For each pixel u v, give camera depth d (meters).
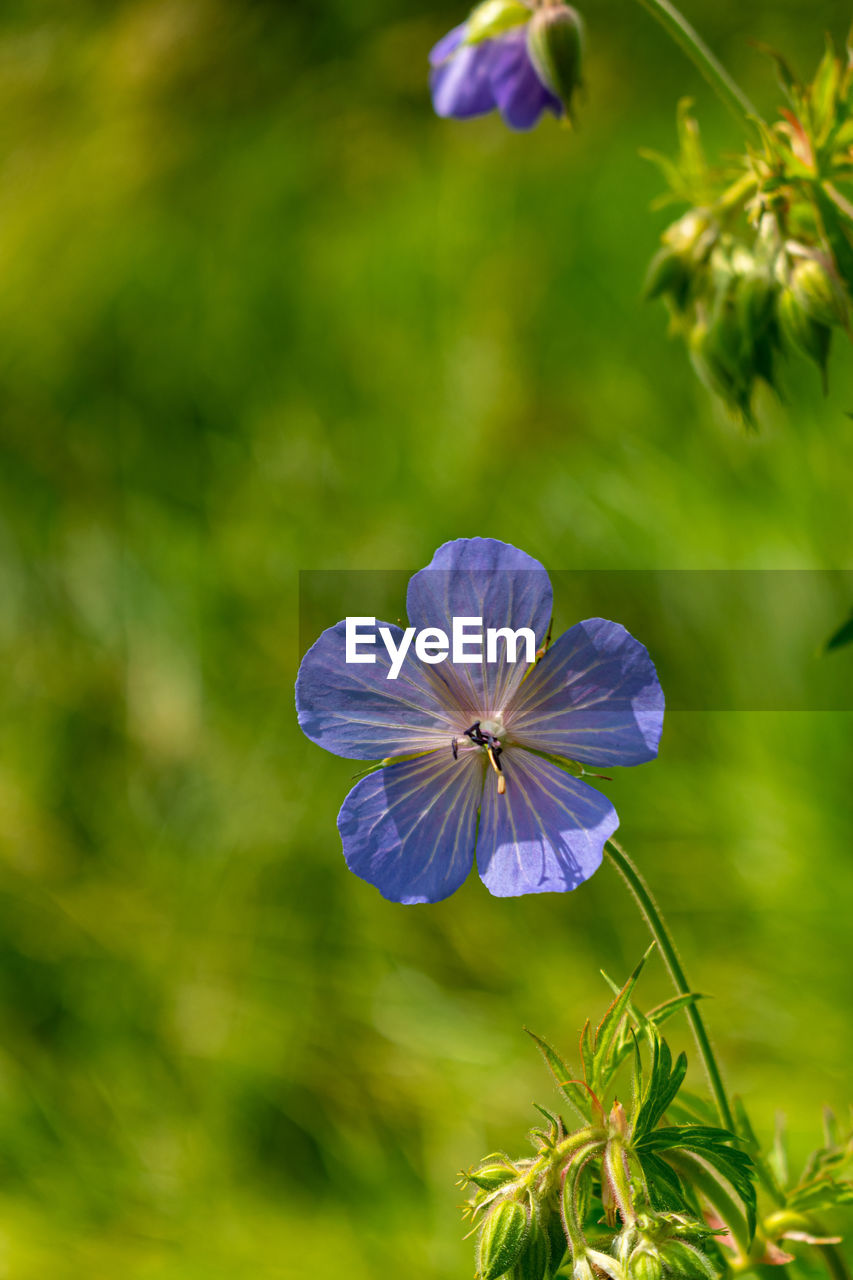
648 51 1.19
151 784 0.80
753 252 0.42
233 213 1.16
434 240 1.04
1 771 0.83
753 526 0.73
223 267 1.11
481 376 0.93
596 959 0.66
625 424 0.85
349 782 0.74
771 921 0.62
